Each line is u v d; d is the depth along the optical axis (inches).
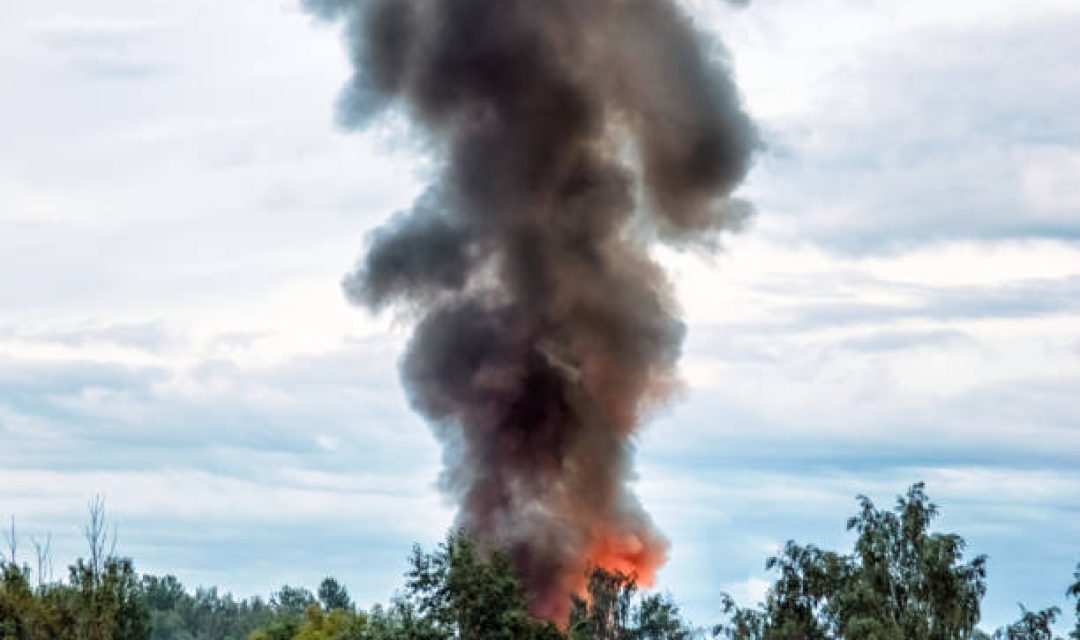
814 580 3336.6
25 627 3132.4
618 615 3427.7
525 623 2970.0
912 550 3152.1
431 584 3019.2
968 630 3078.2
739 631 3358.8
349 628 3339.1
